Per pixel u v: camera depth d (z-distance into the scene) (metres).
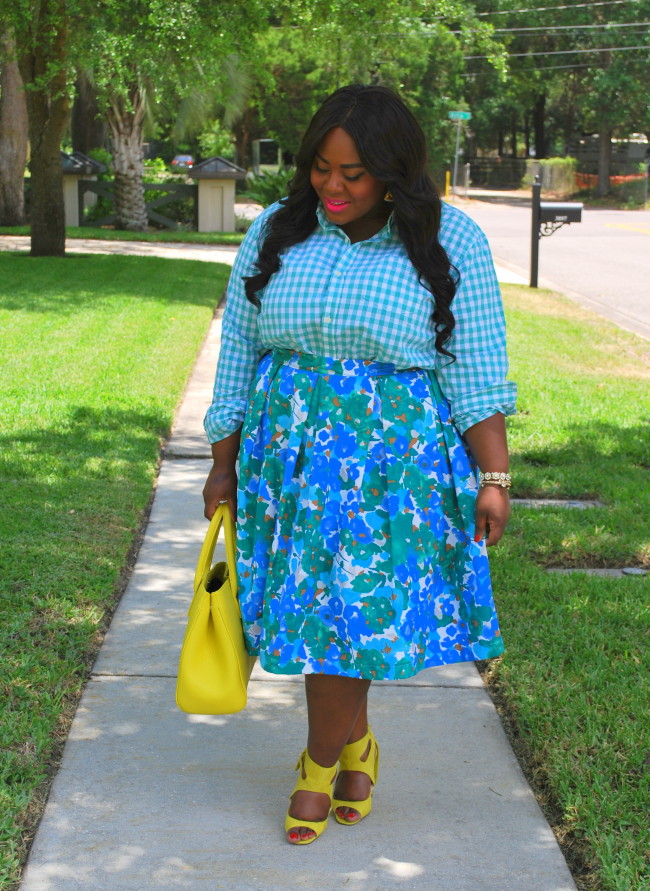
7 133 21.38
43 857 2.45
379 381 2.33
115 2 12.15
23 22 12.67
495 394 2.39
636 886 2.30
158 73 12.80
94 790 2.72
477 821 2.64
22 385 7.27
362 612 2.33
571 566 4.50
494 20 45.28
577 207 14.49
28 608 3.72
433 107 38.56
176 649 3.59
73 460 5.59
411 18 14.86
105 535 4.53
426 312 2.33
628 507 5.19
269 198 22.55
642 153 49.22
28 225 21.97
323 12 13.47
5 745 2.84
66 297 11.53
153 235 21.61
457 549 2.46
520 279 16.00
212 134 37.72
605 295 14.44
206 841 2.53
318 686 2.44
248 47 13.09
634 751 2.85
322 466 2.33
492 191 50.47
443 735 3.08
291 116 35.50
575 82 51.16
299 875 2.41
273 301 2.36
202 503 5.23
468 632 2.49
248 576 2.46
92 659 3.49
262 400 2.43
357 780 2.65
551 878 2.42
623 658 3.48
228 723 3.12
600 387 8.15
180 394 7.34
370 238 2.36
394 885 2.38
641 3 42.16
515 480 5.60
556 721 3.04
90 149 28.62
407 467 2.33
